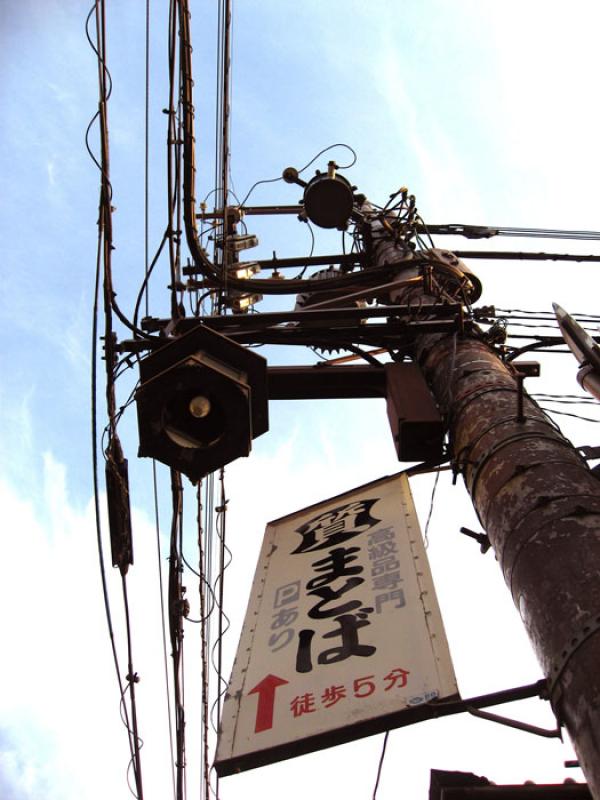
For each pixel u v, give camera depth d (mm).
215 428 5328
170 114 5891
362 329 6859
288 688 4477
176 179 6227
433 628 4504
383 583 5133
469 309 7383
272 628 5109
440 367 6578
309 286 7969
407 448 6316
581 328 5891
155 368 5367
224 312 7824
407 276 8008
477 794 4180
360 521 5996
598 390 5434
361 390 7516
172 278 6301
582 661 3352
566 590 3691
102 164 5484
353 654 4562
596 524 3992
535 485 4430
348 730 4016
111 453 5926
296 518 6488
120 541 6023
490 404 5504
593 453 5207
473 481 5012
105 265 5645
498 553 4434
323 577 5473
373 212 10406
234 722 4367
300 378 7453
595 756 3129
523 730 3691
